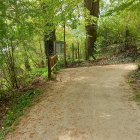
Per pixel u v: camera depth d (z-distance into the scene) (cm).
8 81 1472
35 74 1766
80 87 1328
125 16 2347
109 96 1130
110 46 2683
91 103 1045
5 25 1187
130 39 2544
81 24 2605
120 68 1831
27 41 1470
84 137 752
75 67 2169
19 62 1552
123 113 914
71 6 2128
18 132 841
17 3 1212
